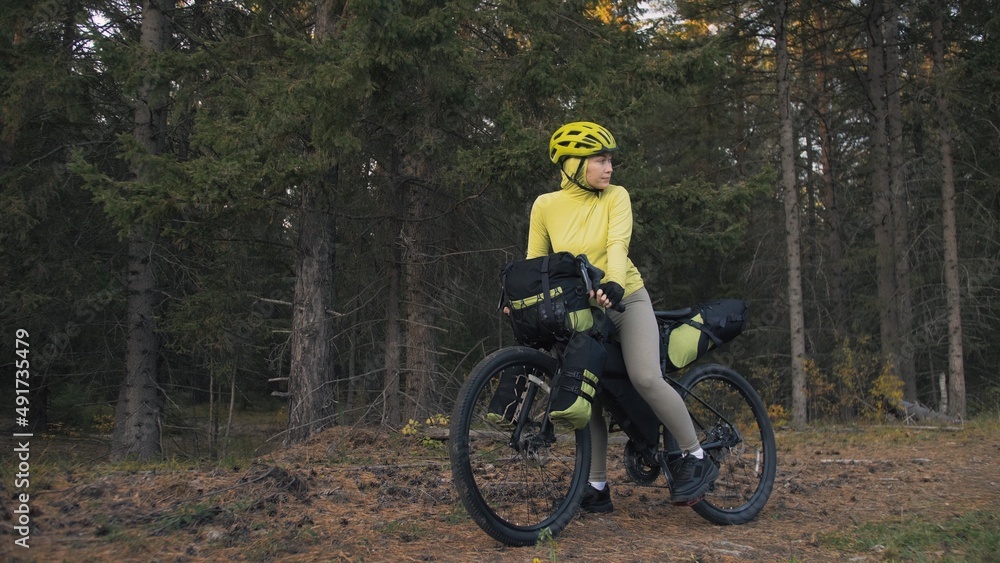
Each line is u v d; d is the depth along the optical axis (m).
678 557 3.28
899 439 9.14
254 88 8.28
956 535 3.70
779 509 4.42
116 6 11.73
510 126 7.81
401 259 10.07
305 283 8.70
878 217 16.11
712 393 4.29
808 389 14.27
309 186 8.06
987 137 16.08
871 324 18.27
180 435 14.02
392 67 7.50
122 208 7.12
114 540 3.09
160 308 12.18
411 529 3.55
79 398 16.22
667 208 9.43
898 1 14.67
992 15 14.26
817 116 18.09
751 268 16.97
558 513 3.55
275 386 16.70
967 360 20.09
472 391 3.29
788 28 15.06
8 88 10.16
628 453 4.09
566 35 9.66
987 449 7.90
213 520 3.46
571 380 3.37
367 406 9.58
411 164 9.89
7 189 11.02
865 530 3.84
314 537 3.32
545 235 3.72
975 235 16.80
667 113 15.13
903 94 16.89
